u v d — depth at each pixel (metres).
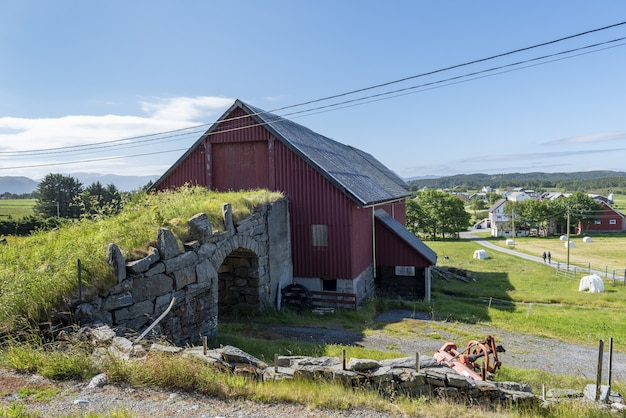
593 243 61.53
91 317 7.61
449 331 14.89
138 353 6.34
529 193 164.62
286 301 17.92
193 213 12.15
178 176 20.92
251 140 19.50
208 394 5.61
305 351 10.77
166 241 9.80
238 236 13.66
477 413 5.83
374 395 6.17
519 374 10.30
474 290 24.59
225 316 15.36
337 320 15.82
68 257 8.21
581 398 6.84
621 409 6.20
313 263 18.66
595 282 25.31
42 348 6.18
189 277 10.58
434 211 68.81
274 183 19.20
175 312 10.02
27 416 4.51
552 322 17.08
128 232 9.76
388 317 17.00
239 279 15.63
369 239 20.83
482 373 8.00
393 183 31.75
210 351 6.87
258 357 10.03
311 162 18.47
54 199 58.62
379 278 21.89
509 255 45.97
